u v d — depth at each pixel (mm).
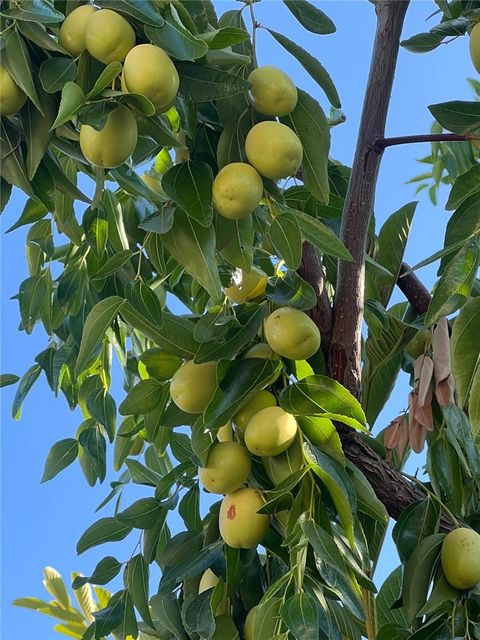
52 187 1518
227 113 1479
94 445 2244
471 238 1438
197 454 1532
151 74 1274
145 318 1585
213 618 1575
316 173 1534
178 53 1301
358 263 1662
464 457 1792
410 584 1580
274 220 1453
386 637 1607
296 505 1458
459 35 1683
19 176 1449
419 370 1886
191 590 1806
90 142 1330
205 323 1522
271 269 1776
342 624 1715
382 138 1646
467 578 1551
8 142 1443
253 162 1432
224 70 1432
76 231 1930
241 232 1472
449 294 1418
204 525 1842
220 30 1351
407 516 1672
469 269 1427
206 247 1447
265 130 1425
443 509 1735
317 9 1676
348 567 1422
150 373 1666
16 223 1906
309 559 1450
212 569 1664
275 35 1601
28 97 1398
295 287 1538
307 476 1479
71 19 1354
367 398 1987
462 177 1489
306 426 1529
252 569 1703
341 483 1480
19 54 1326
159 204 1625
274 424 1469
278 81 1451
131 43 1318
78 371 1517
